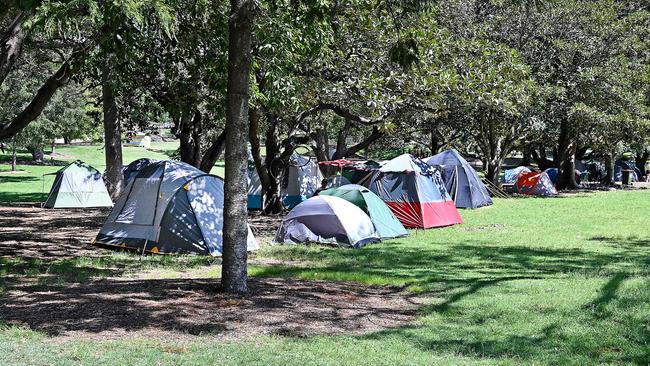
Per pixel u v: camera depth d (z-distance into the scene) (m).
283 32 11.03
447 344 6.61
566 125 35.38
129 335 6.64
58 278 10.30
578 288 9.36
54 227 19.28
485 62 16.95
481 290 9.48
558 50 29.38
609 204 27.22
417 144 40.91
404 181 19.36
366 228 16.03
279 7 11.04
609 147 38.12
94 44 9.73
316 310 8.12
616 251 14.25
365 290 9.84
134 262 12.70
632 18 31.28
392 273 11.46
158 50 11.82
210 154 19.78
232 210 8.87
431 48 15.27
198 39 11.15
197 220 14.12
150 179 14.71
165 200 14.26
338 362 5.82
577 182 42.41
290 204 25.81
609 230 18.31
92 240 15.91
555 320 7.53
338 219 15.52
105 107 19.12
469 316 7.92
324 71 15.84
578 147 41.25
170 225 14.14
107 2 7.09
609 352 6.31
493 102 16.31
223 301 8.30
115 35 9.04
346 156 27.59
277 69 11.66
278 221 20.83
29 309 7.73
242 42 8.52
